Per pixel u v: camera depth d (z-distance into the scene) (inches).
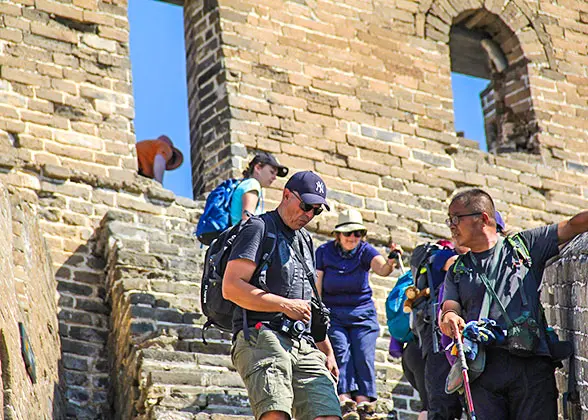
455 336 332.2
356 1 655.1
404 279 441.4
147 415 427.5
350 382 451.5
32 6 570.6
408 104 650.2
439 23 676.7
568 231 343.6
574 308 363.6
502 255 343.3
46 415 437.1
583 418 354.0
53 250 527.2
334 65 636.7
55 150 550.0
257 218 341.1
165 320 477.7
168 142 623.8
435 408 380.5
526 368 333.1
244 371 327.6
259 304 328.2
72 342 507.2
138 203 552.4
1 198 424.2
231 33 617.0
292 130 612.4
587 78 712.4
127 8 593.3
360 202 616.4
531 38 703.7
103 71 575.8
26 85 555.5
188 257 515.5
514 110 697.0
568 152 690.2
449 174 646.5
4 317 381.4
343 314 461.7
